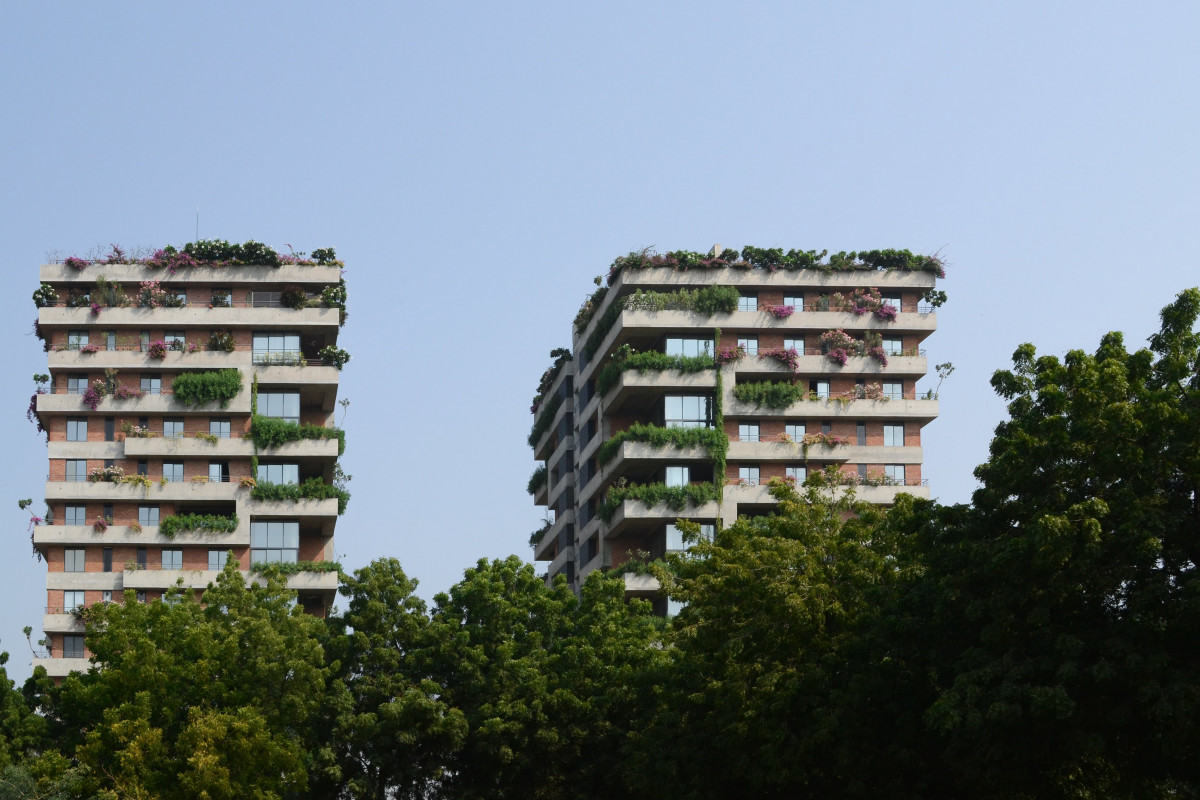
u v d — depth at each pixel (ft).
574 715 213.66
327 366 338.95
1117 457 142.20
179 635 214.48
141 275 341.62
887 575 177.06
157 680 204.44
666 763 192.65
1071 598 145.18
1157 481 143.13
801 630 174.29
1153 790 149.48
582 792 213.87
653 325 320.50
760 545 184.24
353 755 214.69
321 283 344.90
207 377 332.19
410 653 220.64
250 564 328.08
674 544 309.63
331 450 334.24
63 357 332.80
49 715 232.32
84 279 340.18
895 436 322.34
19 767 189.57
